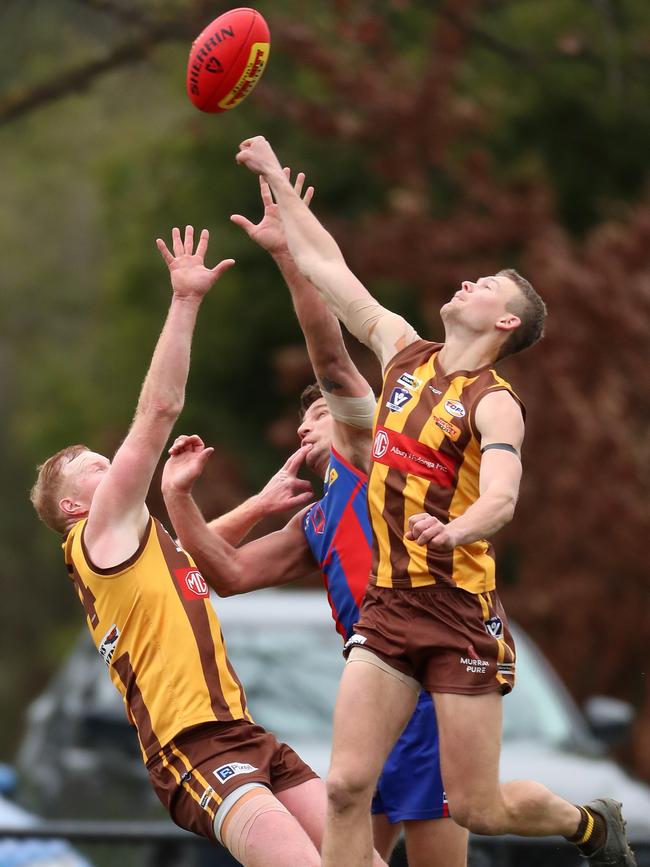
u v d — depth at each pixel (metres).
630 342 55.34
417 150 65.69
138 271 92.44
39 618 136.75
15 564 137.00
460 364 19.34
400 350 19.86
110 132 116.88
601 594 54.06
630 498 51.81
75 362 123.94
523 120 79.31
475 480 18.84
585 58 58.47
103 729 37.06
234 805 19.53
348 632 22.44
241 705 20.66
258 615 38.75
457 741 18.64
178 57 68.50
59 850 31.23
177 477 22.34
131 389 93.00
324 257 20.62
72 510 21.84
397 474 19.02
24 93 53.16
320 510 22.75
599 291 55.06
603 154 80.19
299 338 87.25
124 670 20.56
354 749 18.53
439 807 21.62
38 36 68.44
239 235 87.06
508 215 63.22
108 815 36.38
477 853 29.48
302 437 23.91
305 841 19.16
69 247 140.00
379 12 65.06
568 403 53.16
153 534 20.94
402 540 18.91
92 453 22.33
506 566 64.06
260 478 85.44
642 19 64.19
